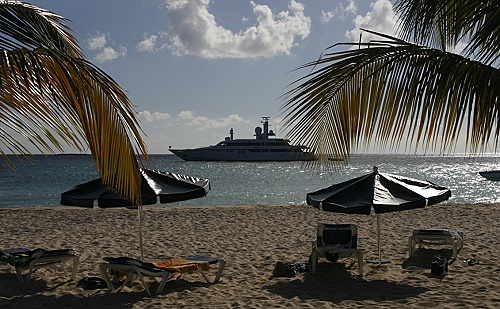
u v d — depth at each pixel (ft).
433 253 31.12
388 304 20.83
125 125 15.07
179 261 24.85
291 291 23.30
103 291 23.39
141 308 20.83
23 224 49.19
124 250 35.40
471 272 26.13
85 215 55.72
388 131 12.81
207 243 37.83
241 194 113.60
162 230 44.75
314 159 14.08
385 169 301.43
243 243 37.65
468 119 11.75
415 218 51.72
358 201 23.62
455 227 45.03
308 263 28.94
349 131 13.56
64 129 14.98
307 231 43.60
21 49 13.05
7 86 14.40
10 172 248.32
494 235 39.60
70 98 14.35
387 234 40.73
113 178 16.06
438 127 12.09
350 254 27.32
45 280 25.29
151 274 22.48
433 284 23.88
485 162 542.98
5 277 25.82
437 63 12.15
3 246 37.58
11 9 15.75
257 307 20.85
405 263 28.84
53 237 41.37
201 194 24.59
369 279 25.23
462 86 11.78
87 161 538.88
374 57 12.84
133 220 51.55
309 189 129.59
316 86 13.41
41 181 172.76
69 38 18.07
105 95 14.61
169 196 23.70
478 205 64.80
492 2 12.28
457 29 13.70
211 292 23.25
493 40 11.73
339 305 20.89
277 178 188.75
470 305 20.30
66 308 20.85
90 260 31.30
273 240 38.99
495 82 11.53
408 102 12.44
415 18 13.16
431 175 211.00
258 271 27.89
